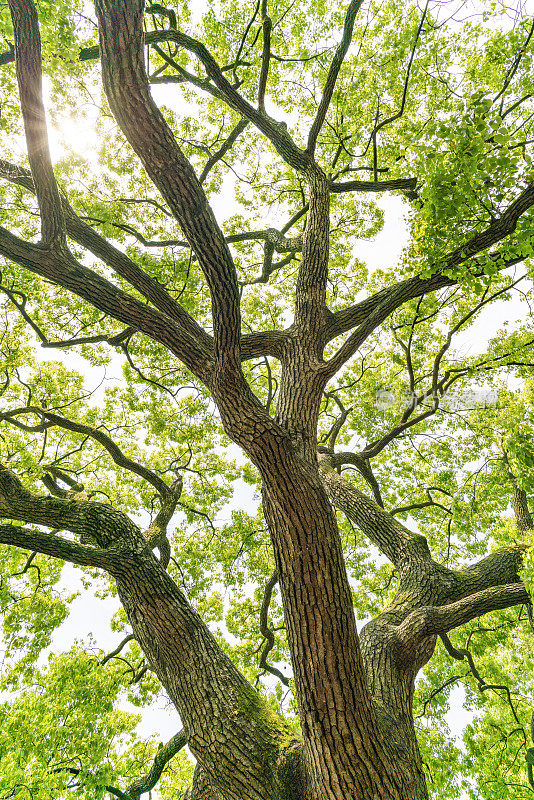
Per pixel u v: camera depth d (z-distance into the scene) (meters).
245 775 3.15
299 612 3.11
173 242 8.23
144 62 2.86
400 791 2.89
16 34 3.12
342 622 3.06
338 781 2.82
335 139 8.44
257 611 9.17
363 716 2.96
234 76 6.82
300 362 4.49
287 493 3.30
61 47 4.06
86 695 6.34
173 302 4.49
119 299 3.99
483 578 4.71
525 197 4.13
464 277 4.30
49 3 3.74
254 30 7.37
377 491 7.51
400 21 6.83
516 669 9.26
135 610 4.24
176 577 9.45
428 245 4.35
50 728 5.72
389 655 4.01
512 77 6.12
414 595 4.59
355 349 4.43
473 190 3.96
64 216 4.32
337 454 7.29
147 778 5.71
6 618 8.33
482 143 3.68
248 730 3.37
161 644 3.85
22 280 7.34
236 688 3.66
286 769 3.20
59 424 6.45
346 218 9.44
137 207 8.28
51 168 3.65
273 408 9.66
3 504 3.75
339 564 3.23
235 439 3.44
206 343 4.29
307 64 7.74
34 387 9.54
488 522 8.87
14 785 5.04
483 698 8.27
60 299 8.79
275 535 3.34
